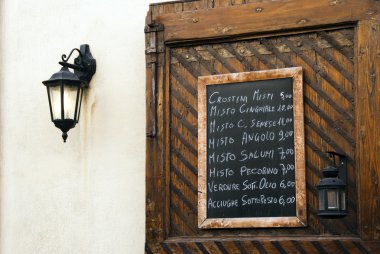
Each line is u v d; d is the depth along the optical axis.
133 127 7.44
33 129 7.95
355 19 6.48
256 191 6.68
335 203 6.13
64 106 7.19
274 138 6.68
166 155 7.03
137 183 7.35
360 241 6.27
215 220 6.75
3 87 8.16
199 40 7.02
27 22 8.11
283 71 6.70
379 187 6.25
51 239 7.71
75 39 7.82
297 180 6.55
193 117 7.00
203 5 7.05
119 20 7.62
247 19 6.85
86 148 7.63
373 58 6.38
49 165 7.81
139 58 7.49
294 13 6.70
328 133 6.55
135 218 7.32
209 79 6.94
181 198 6.95
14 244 7.89
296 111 6.62
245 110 6.81
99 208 7.50
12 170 8.00
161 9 7.18
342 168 6.43
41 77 7.97
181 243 6.83
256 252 6.58
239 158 6.77
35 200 7.84
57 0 7.96
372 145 6.31
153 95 7.10
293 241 6.47
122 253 7.34
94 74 7.66
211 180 6.82
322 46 6.64
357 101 6.41
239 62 6.90
